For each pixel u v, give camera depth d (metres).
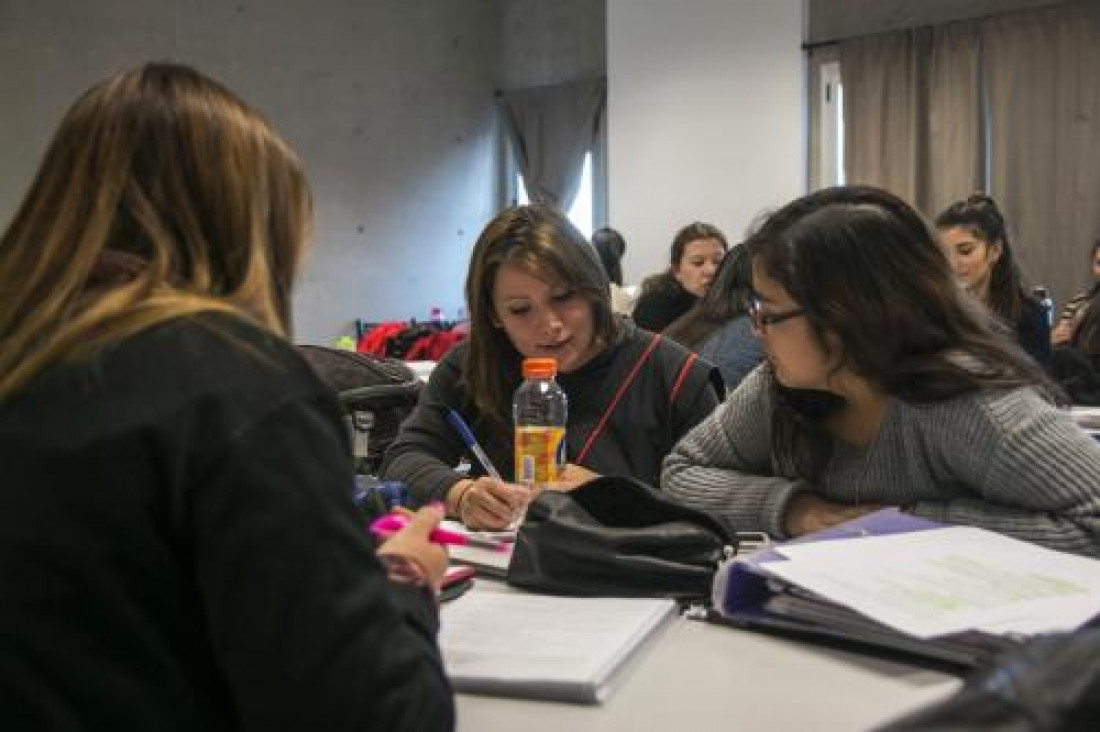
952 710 0.43
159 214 0.68
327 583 0.59
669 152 6.36
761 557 1.00
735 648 0.93
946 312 1.23
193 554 0.59
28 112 5.62
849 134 5.73
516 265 1.66
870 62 5.64
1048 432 1.15
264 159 0.72
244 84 6.43
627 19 6.50
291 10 6.62
